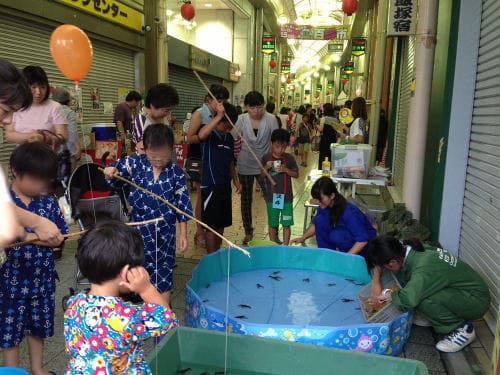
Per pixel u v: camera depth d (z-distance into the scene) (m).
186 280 3.79
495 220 3.08
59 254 4.12
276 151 4.32
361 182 4.77
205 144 3.83
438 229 4.09
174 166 2.79
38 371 2.27
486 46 3.56
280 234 5.39
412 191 4.66
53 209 2.21
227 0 15.16
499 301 2.87
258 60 19.47
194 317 2.68
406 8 5.00
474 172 3.68
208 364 2.31
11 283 2.06
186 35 16.03
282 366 2.22
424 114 4.51
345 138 6.14
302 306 3.04
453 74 3.87
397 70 8.51
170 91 3.22
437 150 4.18
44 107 3.50
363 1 13.00
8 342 2.09
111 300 1.50
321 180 3.63
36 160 1.97
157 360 2.11
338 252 3.62
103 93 7.66
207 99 4.30
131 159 2.78
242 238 5.17
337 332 2.36
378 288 3.08
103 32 7.28
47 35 6.19
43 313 2.21
